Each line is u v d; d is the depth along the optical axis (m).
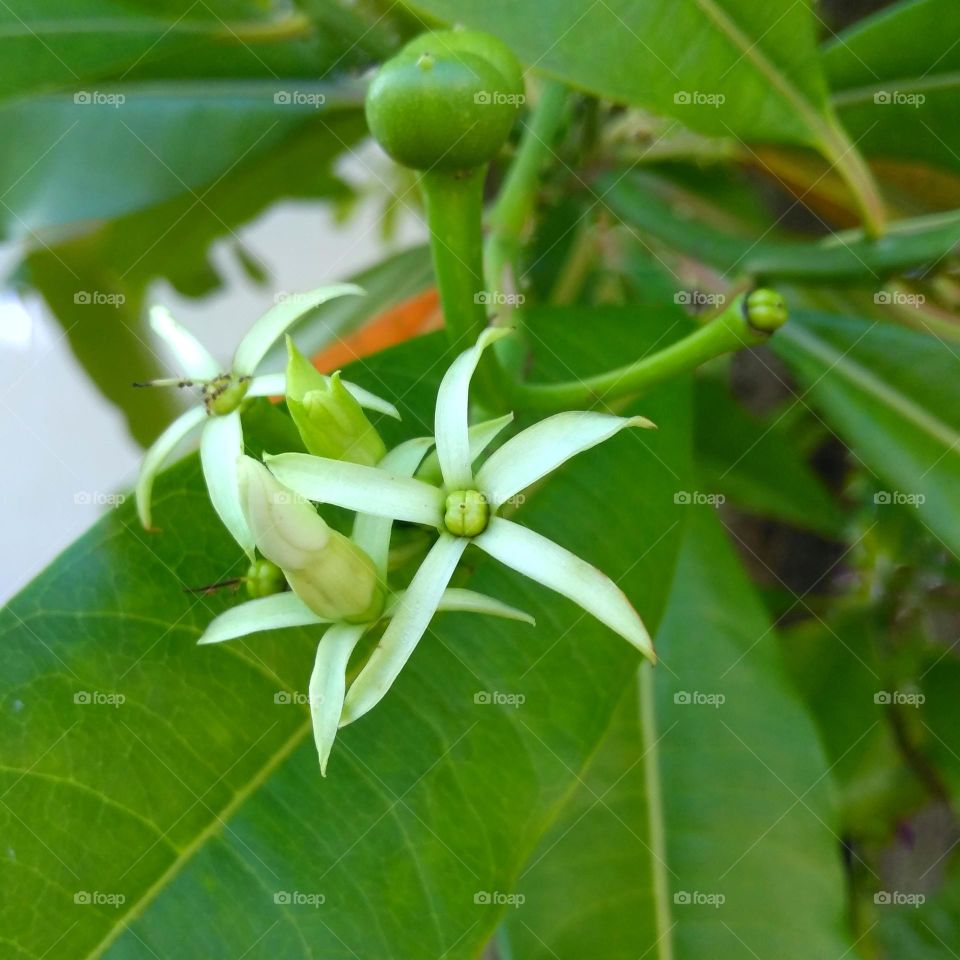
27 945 0.10
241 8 0.15
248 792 0.10
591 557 0.11
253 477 0.08
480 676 0.11
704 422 0.16
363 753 0.10
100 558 0.11
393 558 0.10
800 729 0.14
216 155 0.16
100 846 0.10
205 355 0.10
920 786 0.16
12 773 0.10
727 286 0.15
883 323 0.14
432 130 0.09
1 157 0.15
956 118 0.14
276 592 0.09
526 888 0.13
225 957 0.10
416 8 0.11
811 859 0.13
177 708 0.10
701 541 0.15
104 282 0.19
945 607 0.17
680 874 0.13
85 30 0.14
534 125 0.12
